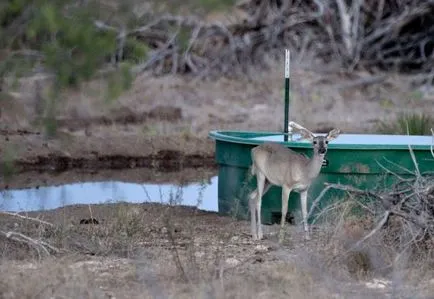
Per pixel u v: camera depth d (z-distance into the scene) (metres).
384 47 85.38
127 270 27.27
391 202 29.48
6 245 29.72
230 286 24.61
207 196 46.94
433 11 84.62
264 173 35.25
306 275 25.39
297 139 39.44
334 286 24.61
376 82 79.25
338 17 84.12
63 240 30.62
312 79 78.56
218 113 70.38
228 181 40.00
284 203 34.50
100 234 32.66
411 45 84.00
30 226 34.22
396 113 70.19
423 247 28.30
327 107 73.62
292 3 84.81
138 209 38.25
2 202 43.44
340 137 42.72
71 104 61.12
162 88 72.81
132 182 50.94
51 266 26.48
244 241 33.50
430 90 78.88
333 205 32.03
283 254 28.42
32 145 55.50
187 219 38.28
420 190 29.12
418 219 28.33
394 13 85.19
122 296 23.94
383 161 36.72
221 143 40.41
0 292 23.89
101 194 46.56
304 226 32.06
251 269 27.11
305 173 34.22
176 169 55.94
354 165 36.72
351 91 77.56
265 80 77.81
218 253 28.52
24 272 26.00
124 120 64.69
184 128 63.84
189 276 25.70
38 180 50.84
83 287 24.38
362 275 26.59
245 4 80.88
